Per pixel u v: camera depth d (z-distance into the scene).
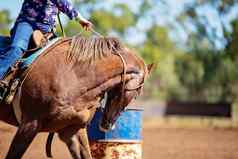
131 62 8.80
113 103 8.84
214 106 40.25
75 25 48.88
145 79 8.98
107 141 10.27
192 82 75.06
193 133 28.09
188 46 73.06
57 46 8.66
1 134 16.11
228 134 27.64
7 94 8.49
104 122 8.95
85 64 8.53
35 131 8.34
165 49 69.88
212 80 73.31
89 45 8.66
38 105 8.34
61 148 16.70
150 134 26.92
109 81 8.66
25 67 8.48
